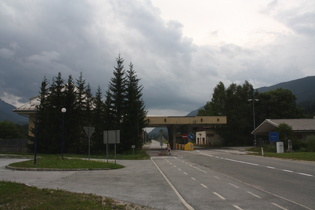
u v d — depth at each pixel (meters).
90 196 8.66
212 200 8.77
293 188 11.03
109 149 41.19
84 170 18.27
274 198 9.05
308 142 38.94
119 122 40.69
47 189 9.56
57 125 37.22
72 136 37.56
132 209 7.37
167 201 8.59
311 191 10.35
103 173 16.55
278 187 11.29
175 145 63.94
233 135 72.12
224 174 16.17
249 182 12.77
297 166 19.89
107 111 40.66
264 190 10.59
